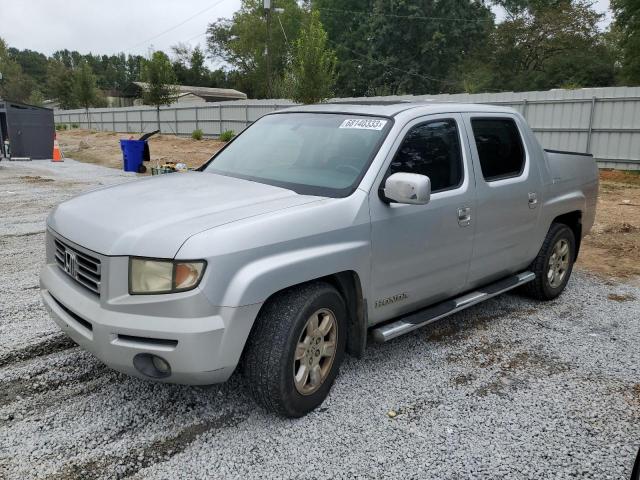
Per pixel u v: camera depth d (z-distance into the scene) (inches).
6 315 186.4
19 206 403.5
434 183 153.9
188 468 109.2
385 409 133.0
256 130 180.2
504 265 184.5
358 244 131.6
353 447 117.6
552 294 215.5
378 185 137.8
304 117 170.6
